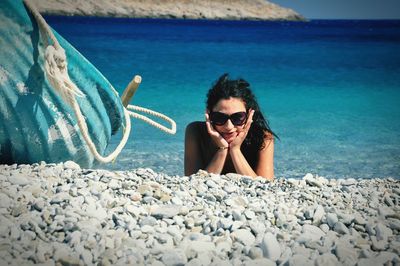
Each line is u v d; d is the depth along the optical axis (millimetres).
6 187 1680
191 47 16438
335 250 1399
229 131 2176
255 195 1833
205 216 1587
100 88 2307
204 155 2391
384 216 1666
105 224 1500
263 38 24203
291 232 1522
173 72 9711
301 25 58531
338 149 4215
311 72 10562
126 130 2381
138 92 7047
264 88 8164
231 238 1469
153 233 1472
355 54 15094
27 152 2162
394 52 15844
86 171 1942
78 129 2207
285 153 4059
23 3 1976
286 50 16281
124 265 1298
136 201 1680
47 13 68750
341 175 3512
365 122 5398
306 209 1676
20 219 1475
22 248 1338
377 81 9195
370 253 1422
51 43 2018
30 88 2051
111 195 1695
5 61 2002
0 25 1986
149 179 1922
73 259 1298
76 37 20359
